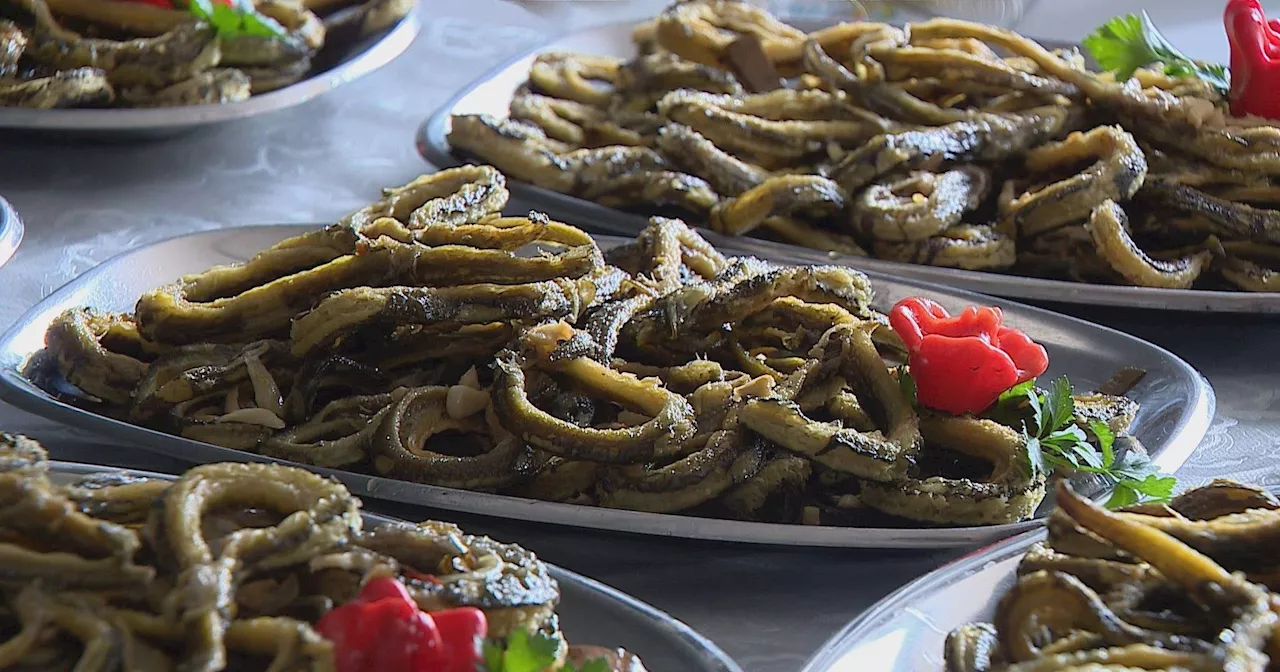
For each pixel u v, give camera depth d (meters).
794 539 0.76
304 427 0.82
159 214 1.08
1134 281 1.01
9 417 0.85
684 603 0.77
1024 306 0.95
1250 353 1.00
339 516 0.67
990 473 0.82
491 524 0.77
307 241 0.86
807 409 0.82
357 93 1.29
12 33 1.10
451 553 0.68
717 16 1.27
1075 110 1.13
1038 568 0.71
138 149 1.15
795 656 0.75
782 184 1.04
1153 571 0.70
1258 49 1.11
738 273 0.89
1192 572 0.68
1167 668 0.65
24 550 0.65
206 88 1.13
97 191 1.10
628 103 1.22
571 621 0.70
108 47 1.11
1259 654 0.66
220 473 0.67
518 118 1.18
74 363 0.85
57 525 0.65
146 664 0.64
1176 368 0.90
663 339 0.86
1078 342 0.93
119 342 0.87
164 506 0.65
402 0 1.29
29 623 0.64
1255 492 0.73
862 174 1.06
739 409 0.80
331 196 1.13
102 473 0.72
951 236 1.04
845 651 0.68
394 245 0.84
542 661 0.64
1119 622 0.68
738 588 0.78
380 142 1.22
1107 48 1.19
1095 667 0.65
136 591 0.65
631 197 1.09
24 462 0.67
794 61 1.22
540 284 0.83
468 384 0.84
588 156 1.09
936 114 1.11
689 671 0.68
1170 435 0.85
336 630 0.64
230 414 0.82
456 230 0.86
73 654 0.65
